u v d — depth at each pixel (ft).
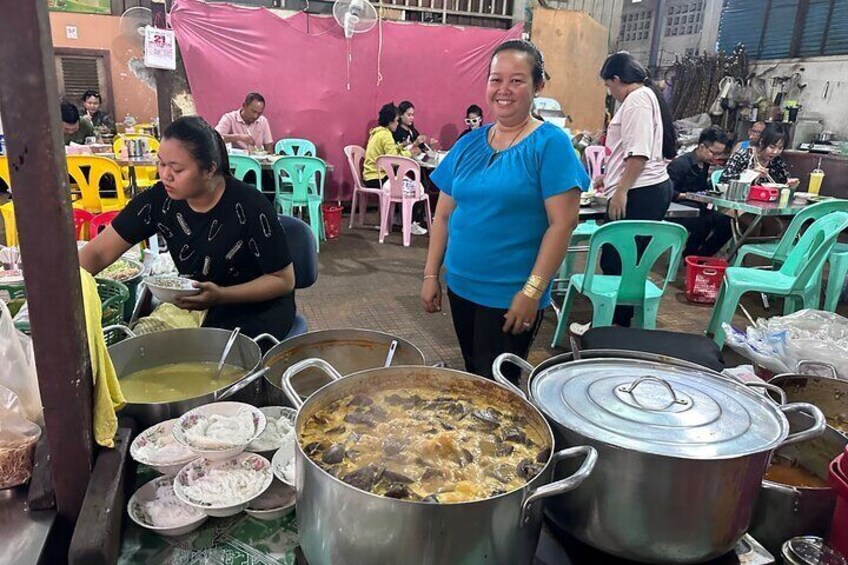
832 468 2.88
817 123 23.25
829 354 5.73
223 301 5.63
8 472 2.95
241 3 21.75
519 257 5.90
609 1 30.04
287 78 21.88
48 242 2.53
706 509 2.47
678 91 27.43
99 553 2.48
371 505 2.13
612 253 11.24
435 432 2.95
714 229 16.67
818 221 10.94
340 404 3.14
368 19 21.33
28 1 2.24
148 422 3.49
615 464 2.50
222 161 5.50
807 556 2.72
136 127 21.90
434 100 24.07
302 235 7.04
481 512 2.15
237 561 2.75
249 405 3.51
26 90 2.33
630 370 3.36
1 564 2.59
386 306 13.21
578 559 2.88
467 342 6.57
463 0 24.62
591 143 24.50
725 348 11.14
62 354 2.68
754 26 25.67
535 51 5.58
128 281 6.31
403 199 18.61
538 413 2.83
